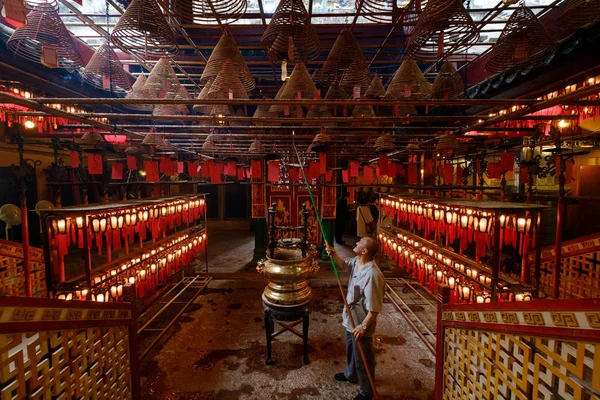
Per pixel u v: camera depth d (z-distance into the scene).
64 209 3.01
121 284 3.52
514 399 1.68
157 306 5.41
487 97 4.39
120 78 3.83
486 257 5.75
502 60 3.09
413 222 5.11
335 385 3.32
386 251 6.42
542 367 1.51
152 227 4.59
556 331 1.33
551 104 2.27
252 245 10.65
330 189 8.01
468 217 3.45
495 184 8.11
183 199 5.65
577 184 5.98
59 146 6.06
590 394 1.17
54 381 1.73
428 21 2.39
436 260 4.28
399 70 3.07
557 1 2.88
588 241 3.98
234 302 5.64
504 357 1.77
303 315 3.58
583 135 4.37
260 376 3.47
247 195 13.76
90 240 3.27
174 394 3.19
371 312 2.79
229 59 2.80
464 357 2.27
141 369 3.60
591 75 2.61
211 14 2.70
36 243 7.81
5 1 1.58
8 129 6.57
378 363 3.71
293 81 2.97
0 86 3.57
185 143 6.78
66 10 5.25
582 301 1.19
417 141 5.74
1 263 4.05
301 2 2.56
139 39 2.89
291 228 4.04
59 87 4.04
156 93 3.61
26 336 1.59
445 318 2.54
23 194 3.46
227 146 7.20
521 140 5.57
